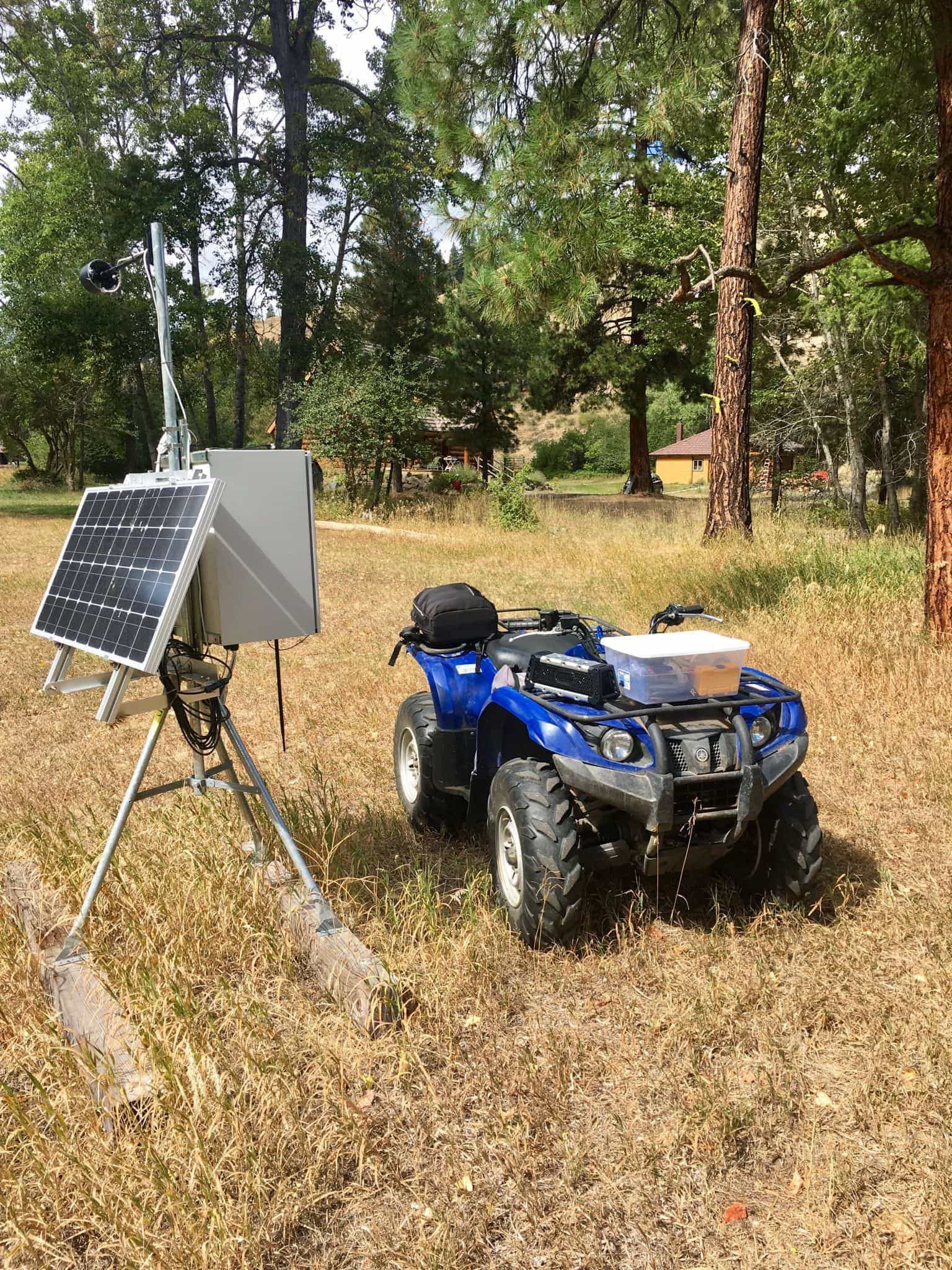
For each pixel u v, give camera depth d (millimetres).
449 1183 2656
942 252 8062
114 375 34781
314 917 3746
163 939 3703
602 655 4426
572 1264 2404
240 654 9789
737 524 13672
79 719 7648
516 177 8836
